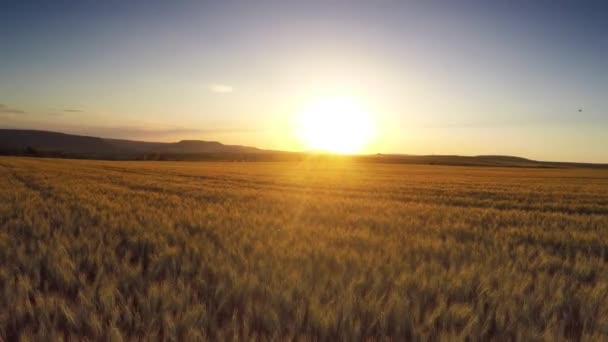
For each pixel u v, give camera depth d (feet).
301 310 10.57
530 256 19.11
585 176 180.14
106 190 55.26
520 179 140.26
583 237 25.04
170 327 9.50
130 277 13.53
